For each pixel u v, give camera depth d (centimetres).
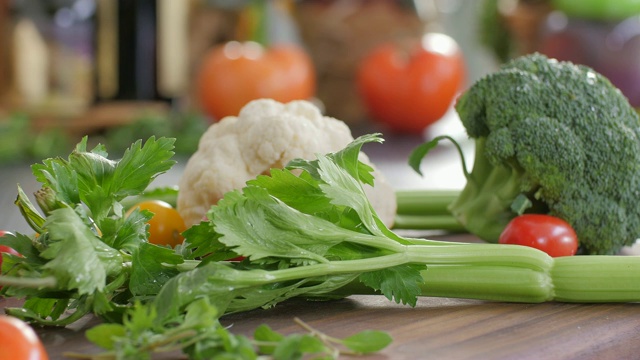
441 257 80
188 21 194
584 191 92
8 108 163
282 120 92
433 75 170
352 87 186
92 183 77
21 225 110
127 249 75
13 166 141
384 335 72
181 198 93
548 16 160
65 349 73
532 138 91
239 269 76
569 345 75
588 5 155
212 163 92
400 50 175
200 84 170
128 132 151
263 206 76
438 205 103
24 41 170
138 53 170
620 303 83
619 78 155
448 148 158
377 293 81
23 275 74
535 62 95
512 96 93
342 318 79
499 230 96
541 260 81
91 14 167
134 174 78
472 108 96
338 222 79
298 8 183
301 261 77
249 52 169
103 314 74
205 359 69
